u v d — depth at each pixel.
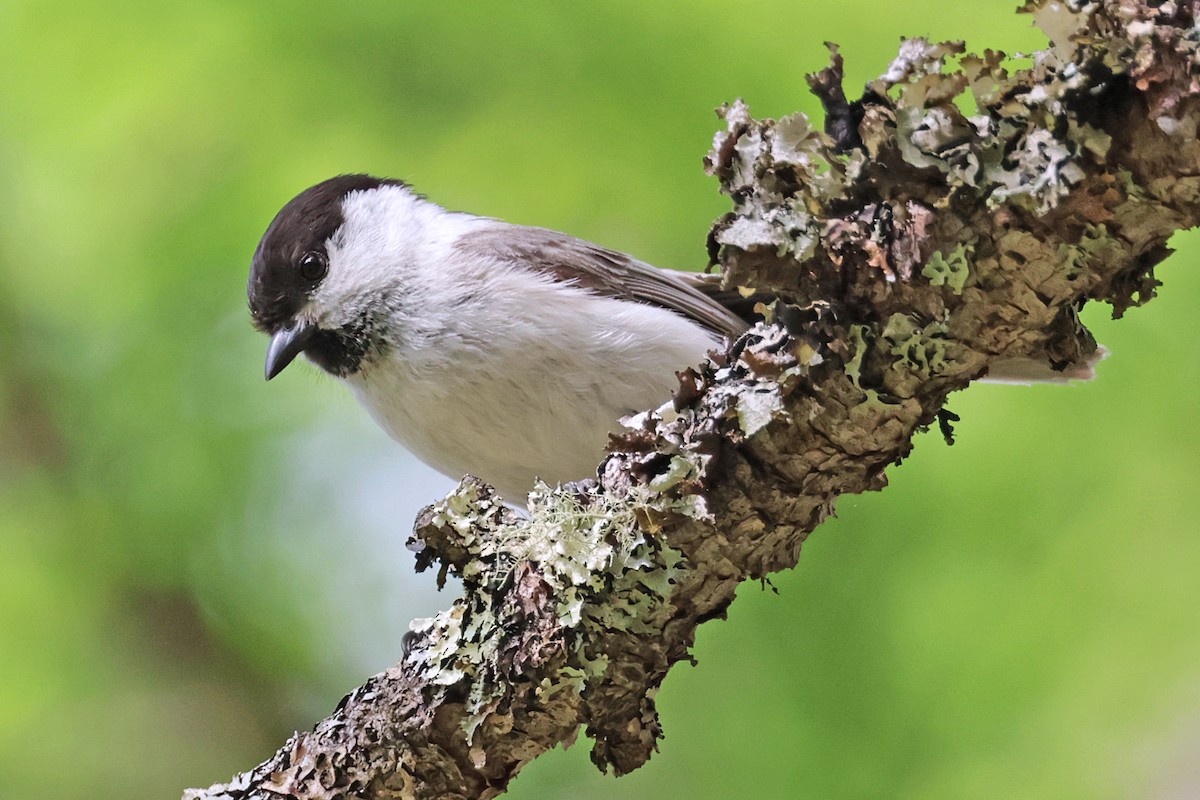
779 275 4.07
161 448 8.99
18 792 8.62
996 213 3.81
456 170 9.05
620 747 4.78
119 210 9.09
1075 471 7.84
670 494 4.54
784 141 4.02
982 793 7.18
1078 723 7.30
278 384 9.20
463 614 4.86
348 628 9.41
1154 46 3.47
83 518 8.96
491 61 9.05
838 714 7.44
